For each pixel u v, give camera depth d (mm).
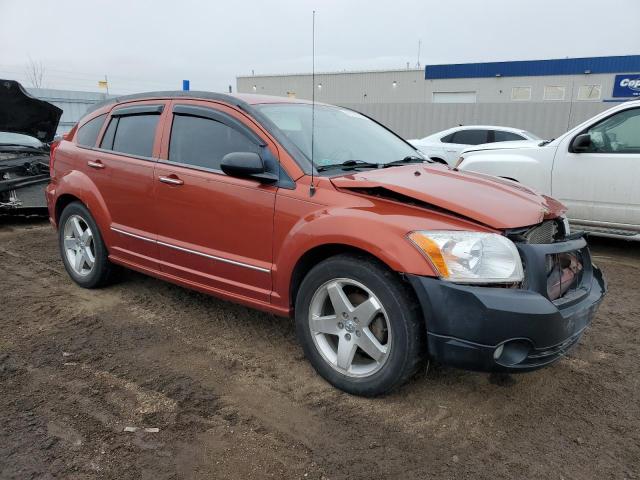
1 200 6961
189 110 3812
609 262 5863
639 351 3662
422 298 2596
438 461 2479
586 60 29344
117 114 4379
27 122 7637
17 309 4211
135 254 4113
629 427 2770
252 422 2754
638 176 5602
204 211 3541
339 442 2604
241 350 3564
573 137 6047
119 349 3553
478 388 3105
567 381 3227
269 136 3328
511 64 31672
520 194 3186
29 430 2643
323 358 3084
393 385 2795
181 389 3057
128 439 2596
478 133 12695
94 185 4363
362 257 2846
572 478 2385
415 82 35625
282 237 3154
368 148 3850
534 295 2588
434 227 2672
